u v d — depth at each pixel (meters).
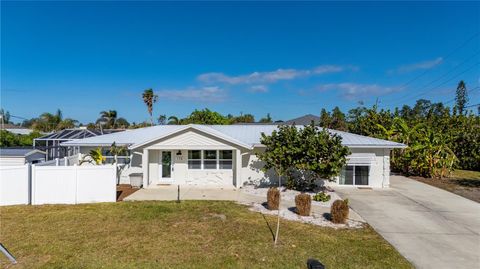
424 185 18.88
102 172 13.98
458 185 18.86
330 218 11.41
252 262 7.48
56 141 30.47
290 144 15.66
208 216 11.51
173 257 7.77
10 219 11.10
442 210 12.80
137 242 8.80
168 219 11.09
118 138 20.12
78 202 13.77
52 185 13.60
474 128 26.22
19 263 7.44
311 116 41.69
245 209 12.68
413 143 22.31
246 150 18.25
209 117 43.06
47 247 8.42
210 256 7.82
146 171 18.00
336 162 15.35
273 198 12.49
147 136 20.59
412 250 8.46
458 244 8.95
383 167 18.22
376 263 7.57
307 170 16.97
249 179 18.75
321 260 7.66
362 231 10.02
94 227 10.16
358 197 15.32
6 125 78.94
